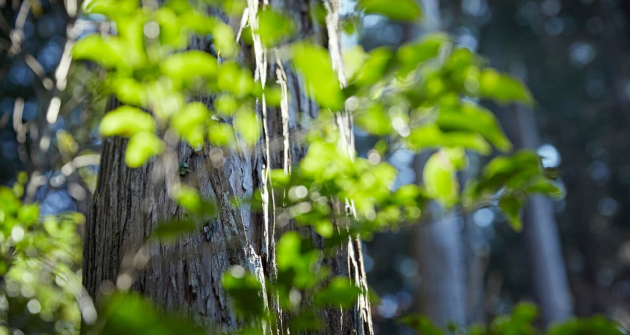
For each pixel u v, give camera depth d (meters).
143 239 1.27
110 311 0.48
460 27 13.34
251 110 1.21
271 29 1.05
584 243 15.92
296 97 1.91
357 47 1.75
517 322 1.29
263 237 1.34
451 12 13.08
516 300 14.77
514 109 14.01
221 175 1.31
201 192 1.27
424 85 1.24
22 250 1.85
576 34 14.09
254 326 1.14
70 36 2.34
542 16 13.37
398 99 1.26
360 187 1.59
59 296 2.48
